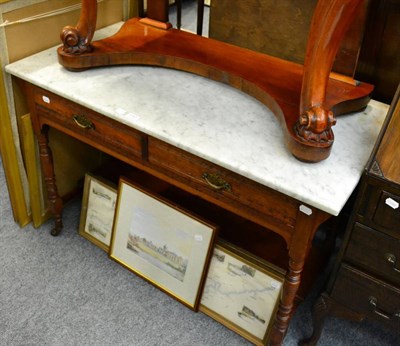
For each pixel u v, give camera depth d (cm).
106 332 135
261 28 141
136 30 141
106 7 152
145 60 131
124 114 113
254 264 129
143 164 122
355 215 101
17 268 152
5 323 135
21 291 145
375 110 122
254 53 133
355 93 115
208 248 133
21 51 134
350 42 115
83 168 178
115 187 151
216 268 136
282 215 103
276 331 123
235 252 132
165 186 164
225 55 131
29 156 150
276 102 112
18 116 144
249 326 134
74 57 125
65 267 153
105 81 126
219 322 139
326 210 92
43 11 135
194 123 112
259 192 104
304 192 94
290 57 141
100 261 156
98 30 151
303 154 99
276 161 101
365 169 95
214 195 112
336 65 120
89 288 147
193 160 110
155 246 144
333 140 100
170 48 133
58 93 121
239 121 113
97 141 128
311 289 149
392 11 119
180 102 119
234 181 106
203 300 141
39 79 125
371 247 103
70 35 124
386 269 104
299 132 99
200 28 157
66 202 178
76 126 129
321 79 97
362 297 112
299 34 135
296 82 121
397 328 111
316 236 159
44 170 149
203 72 127
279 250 144
